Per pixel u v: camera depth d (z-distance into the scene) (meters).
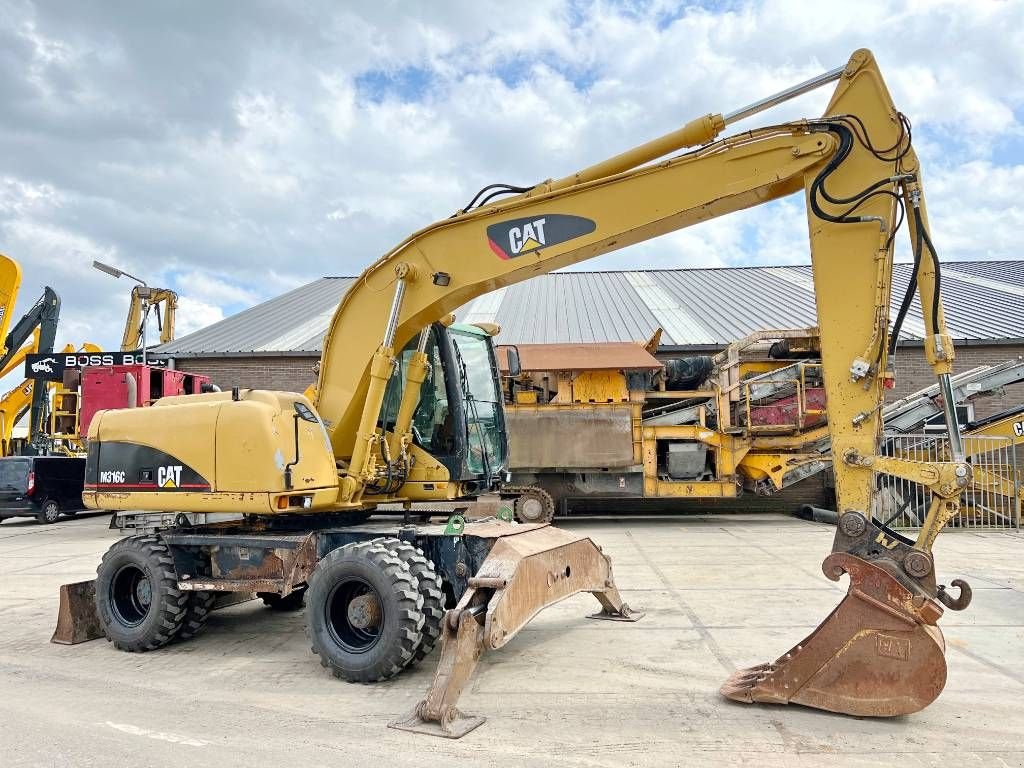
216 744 3.98
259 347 19.22
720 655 5.48
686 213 5.24
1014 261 25.83
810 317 18.52
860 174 4.68
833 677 4.25
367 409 6.18
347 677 5.06
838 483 4.54
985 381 13.31
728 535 12.61
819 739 3.91
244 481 5.73
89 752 3.88
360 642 5.26
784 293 21.31
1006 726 4.07
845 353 4.61
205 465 5.92
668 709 4.38
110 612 6.18
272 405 5.86
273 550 5.84
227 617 7.23
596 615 6.72
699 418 14.23
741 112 5.07
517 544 5.23
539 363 13.93
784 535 12.55
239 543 5.91
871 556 4.27
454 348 7.26
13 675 5.39
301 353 18.77
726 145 5.09
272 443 5.69
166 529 6.54
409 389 6.59
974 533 12.58
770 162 4.94
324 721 4.32
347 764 3.69
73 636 6.30
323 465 6.00
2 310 21.06
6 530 15.65
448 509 7.51
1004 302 19.11
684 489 14.06
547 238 5.70
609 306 20.86
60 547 12.55
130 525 12.63
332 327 6.57
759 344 13.83
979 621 6.44
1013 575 8.58
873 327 4.57
